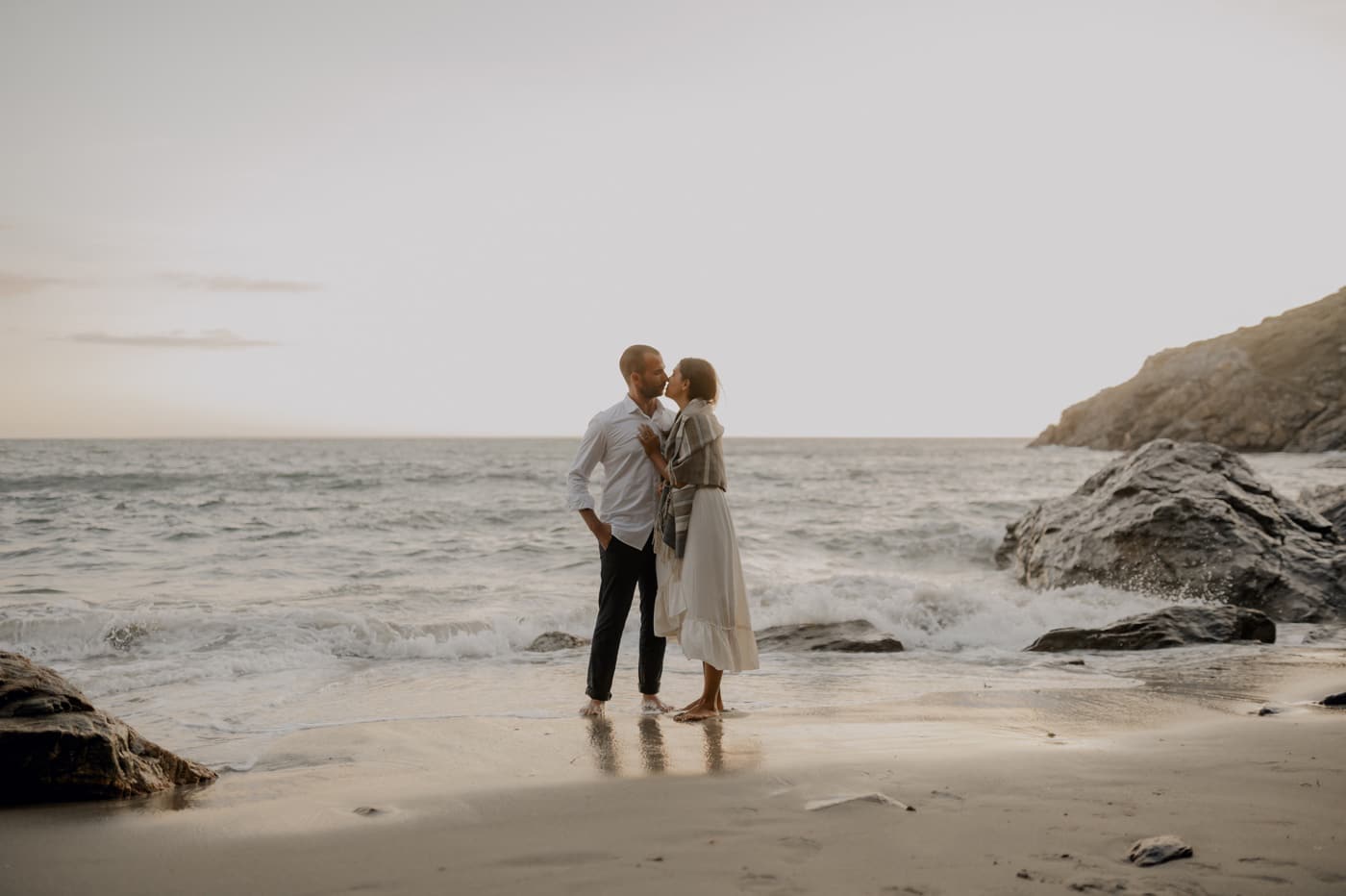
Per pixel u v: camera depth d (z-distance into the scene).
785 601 10.05
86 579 12.22
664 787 3.49
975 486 35.19
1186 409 86.31
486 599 10.92
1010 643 8.56
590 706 5.21
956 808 3.08
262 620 8.61
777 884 2.40
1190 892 2.27
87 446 93.44
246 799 3.48
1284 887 2.29
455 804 3.31
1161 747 4.01
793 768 3.74
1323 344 83.25
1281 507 11.58
